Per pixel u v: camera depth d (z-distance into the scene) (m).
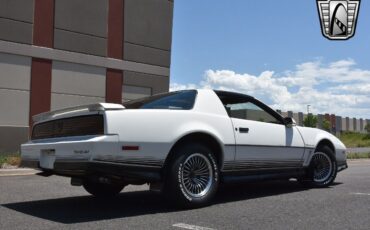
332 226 5.18
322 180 8.48
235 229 4.98
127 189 8.31
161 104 6.36
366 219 5.57
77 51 18.28
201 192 6.25
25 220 5.41
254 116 7.30
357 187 8.62
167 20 21.33
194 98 6.57
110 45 19.28
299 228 5.06
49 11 17.56
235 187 8.43
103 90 19.06
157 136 5.82
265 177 7.28
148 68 20.52
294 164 7.84
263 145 7.15
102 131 5.52
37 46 17.23
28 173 11.63
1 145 16.44
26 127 17.02
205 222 5.31
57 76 17.78
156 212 5.91
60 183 9.28
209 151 6.33
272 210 6.09
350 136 66.62
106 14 19.17
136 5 20.16
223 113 6.73
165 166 6.00
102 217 5.59
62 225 5.13
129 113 5.69
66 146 5.71
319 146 8.41
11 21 16.61
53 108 17.67
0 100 16.41
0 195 7.55
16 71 16.77
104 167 5.45
